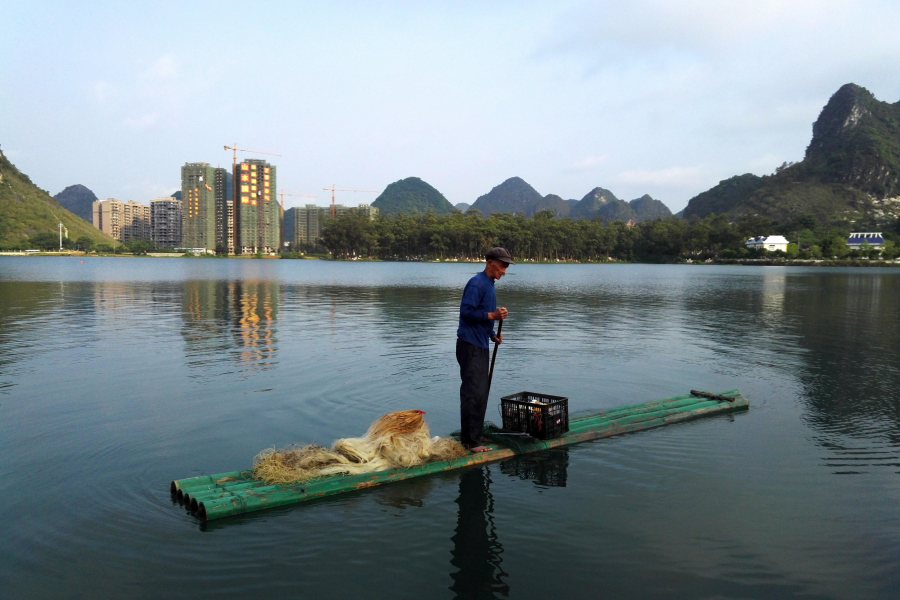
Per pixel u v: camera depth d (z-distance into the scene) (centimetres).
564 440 617
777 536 416
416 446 549
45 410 711
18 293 2684
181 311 1909
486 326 585
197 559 379
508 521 438
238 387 839
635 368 1018
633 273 7338
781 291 3481
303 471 507
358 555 388
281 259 17988
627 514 450
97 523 426
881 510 458
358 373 938
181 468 532
